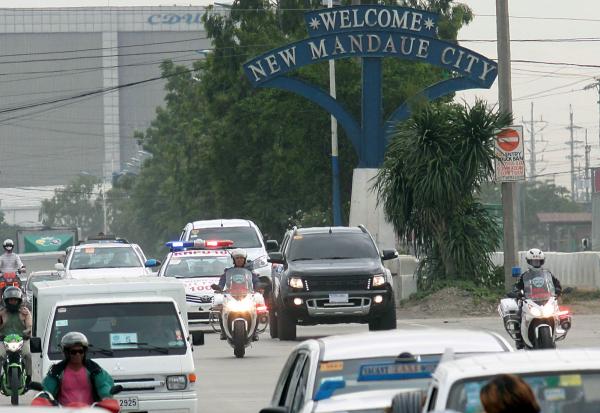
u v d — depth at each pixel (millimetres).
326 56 120188
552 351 22125
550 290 62469
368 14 119438
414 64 155500
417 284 106438
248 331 72000
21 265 97750
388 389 27062
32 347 46531
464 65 119188
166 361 45469
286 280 79375
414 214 104625
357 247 81688
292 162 159375
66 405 36688
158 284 50719
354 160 158875
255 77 120625
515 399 17500
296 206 170250
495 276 105688
